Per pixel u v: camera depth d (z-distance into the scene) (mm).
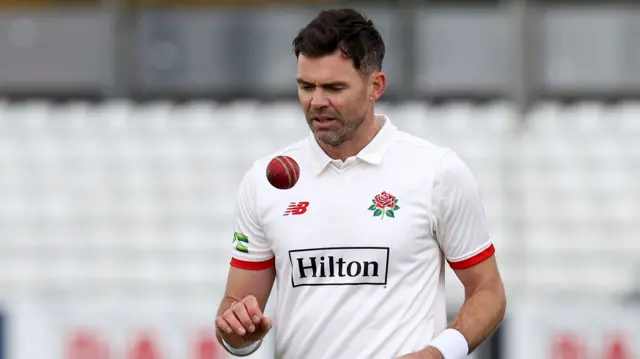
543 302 29078
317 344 11344
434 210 11328
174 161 31953
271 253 11945
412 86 31766
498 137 31156
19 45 32812
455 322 11273
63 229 31172
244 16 32344
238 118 32438
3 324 25906
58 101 32812
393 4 31797
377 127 11773
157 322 25906
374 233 11242
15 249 30906
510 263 30016
